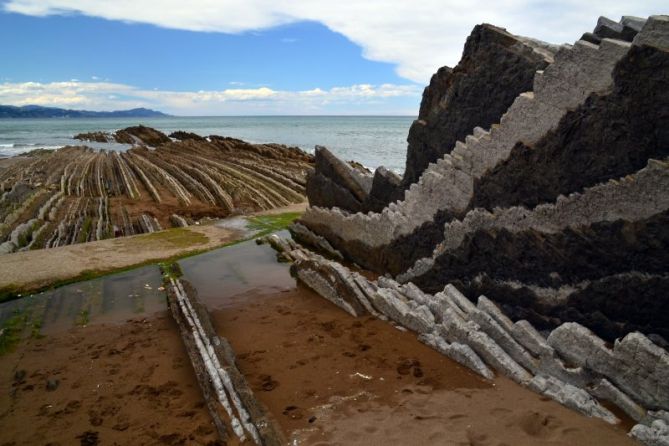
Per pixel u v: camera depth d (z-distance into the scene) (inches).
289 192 1101.1
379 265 503.2
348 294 429.4
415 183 461.4
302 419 266.2
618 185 269.7
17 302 459.5
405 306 389.1
